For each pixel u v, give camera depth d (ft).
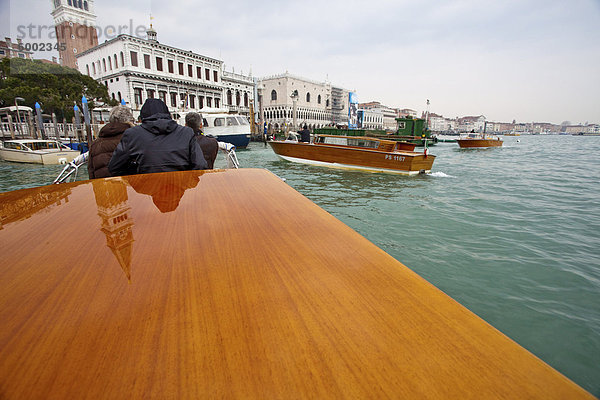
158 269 1.70
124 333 1.16
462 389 0.90
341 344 1.11
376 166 35.94
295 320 1.26
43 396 0.85
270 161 46.80
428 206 21.13
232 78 142.92
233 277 1.62
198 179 4.35
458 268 11.76
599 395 6.49
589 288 10.34
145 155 6.19
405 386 0.91
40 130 64.39
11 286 1.51
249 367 0.98
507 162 52.29
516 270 11.60
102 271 1.68
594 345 7.77
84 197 3.34
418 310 1.34
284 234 2.27
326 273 1.69
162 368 0.98
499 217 18.47
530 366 1.00
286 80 204.13
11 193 3.57
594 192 26.04
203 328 1.20
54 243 2.07
